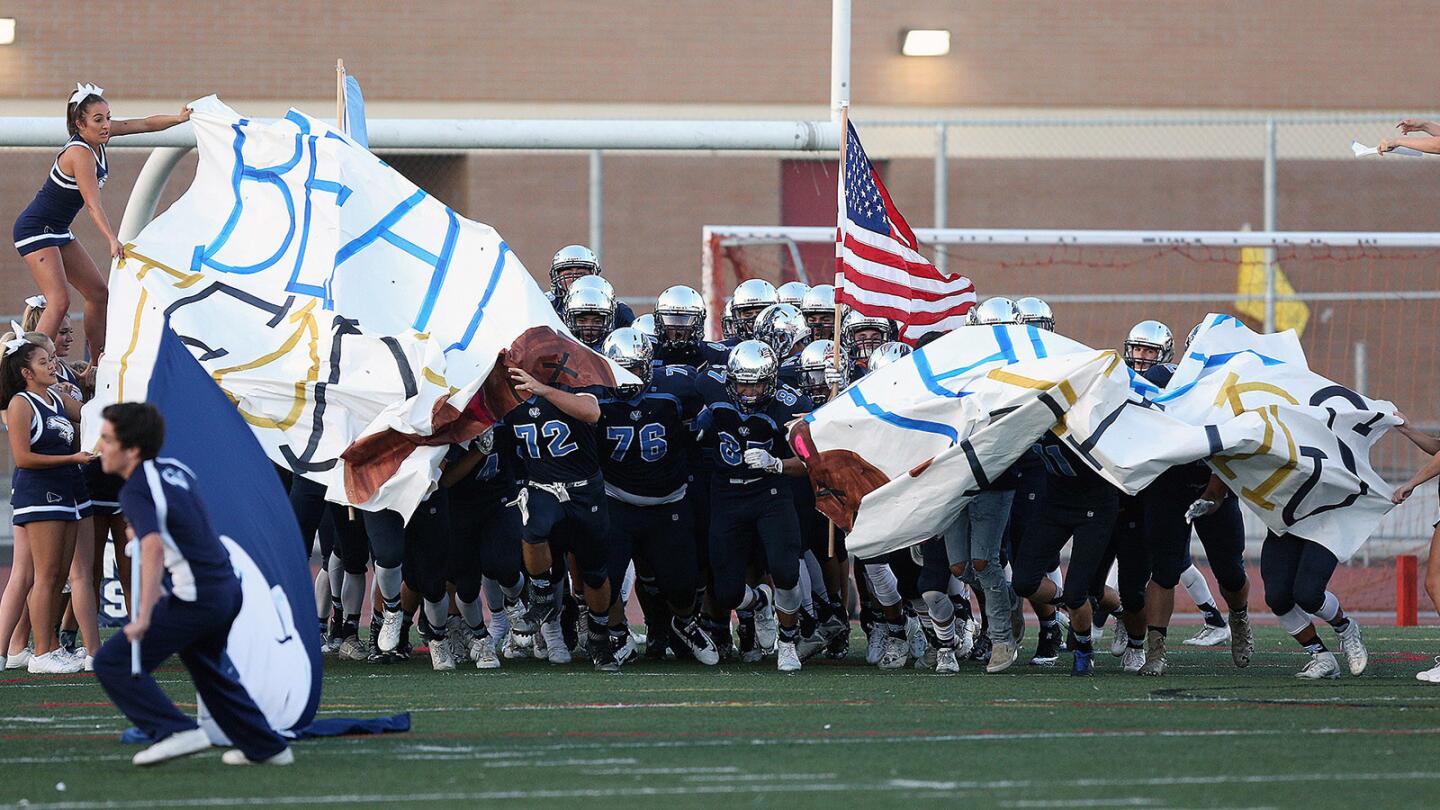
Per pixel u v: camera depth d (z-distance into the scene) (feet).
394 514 122.83
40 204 131.23
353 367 121.39
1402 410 277.85
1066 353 122.72
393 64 285.02
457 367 125.08
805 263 259.80
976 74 297.74
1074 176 299.17
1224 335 129.59
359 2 283.79
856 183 146.82
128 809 68.95
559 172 293.84
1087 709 103.04
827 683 119.24
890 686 116.88
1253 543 213.05
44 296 140.87
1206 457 119.03
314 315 124.47
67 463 122.52
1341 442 122.42
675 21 290.97
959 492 120.47
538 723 96.07
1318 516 121.90
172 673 123.24
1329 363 278.26
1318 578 120.67
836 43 181.47
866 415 122.72
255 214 130.72
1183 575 153.38
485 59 287.28
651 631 142.61
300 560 85.40
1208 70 302.86
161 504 74.08
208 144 132.67
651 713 100.78
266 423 121.80
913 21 295.69
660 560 131.85
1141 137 301.22
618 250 296.51
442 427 119.96
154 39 278.67
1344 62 304.91
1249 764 81.10
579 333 132.67
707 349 137.49
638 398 129.29
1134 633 126.93
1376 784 75.72
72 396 128.06
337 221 129.18
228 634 79.36
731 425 127.13
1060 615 159.43
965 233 203.62
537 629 140.56
